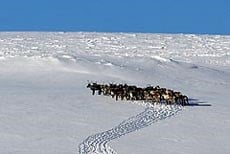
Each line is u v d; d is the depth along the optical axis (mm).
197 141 44500
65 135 45062
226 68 95312
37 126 47688
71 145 42188
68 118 50500
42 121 49312
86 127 47656
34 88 65750
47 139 43812
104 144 42594
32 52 103188
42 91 62938
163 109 55312
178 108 56125
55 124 48438
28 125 47969
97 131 46469
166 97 57844
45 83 70562
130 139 44312
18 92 62062
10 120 49406
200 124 49906
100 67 80750
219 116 53219
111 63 85938
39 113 52000
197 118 52062
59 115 51438
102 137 44625
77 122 49188
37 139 43812
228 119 52062
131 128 47781
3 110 52781
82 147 41594
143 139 44469
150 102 58156
